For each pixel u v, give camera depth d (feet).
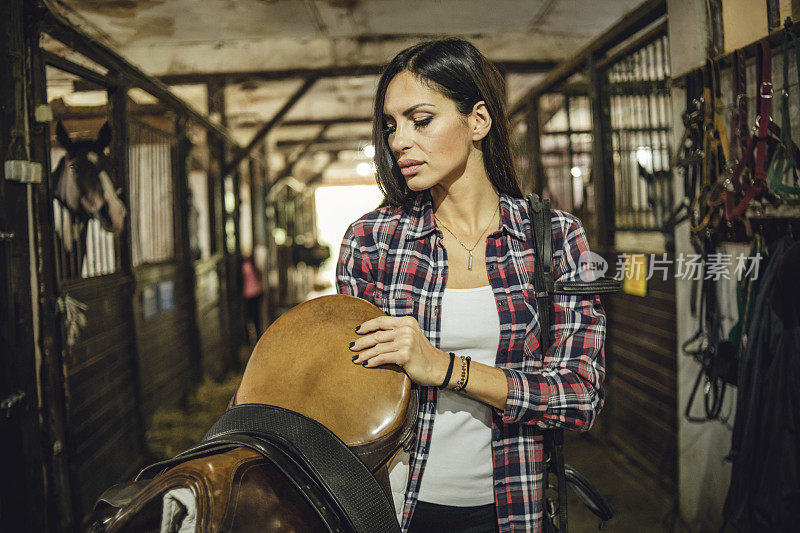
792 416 5.73
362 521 2.42
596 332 3.19
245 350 22.59
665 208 9.98
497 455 3.16
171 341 14.39
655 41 9.45
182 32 16.65
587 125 21.49
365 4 15.06
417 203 3.37
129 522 2.21
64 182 8.49
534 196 3.36
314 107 25.93
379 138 3.32
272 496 2.36
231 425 2.61
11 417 6.36
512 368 3.16
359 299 3.14
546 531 3.30
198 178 20.25
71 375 8.46
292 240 40.22
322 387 2.77
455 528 3.30
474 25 17.06
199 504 2.11
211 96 18.79
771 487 5.86
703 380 7.98
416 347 2.82
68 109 9.29
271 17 15.87
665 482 9.68
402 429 2.84
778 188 5.74
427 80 2.96
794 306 5.74
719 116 6.97
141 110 14.14
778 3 6.11
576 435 12.82
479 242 3.30
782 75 6.13
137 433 11.30
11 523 6.45
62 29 7.54
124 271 10.87
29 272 6.68
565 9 15.69
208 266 18.35
